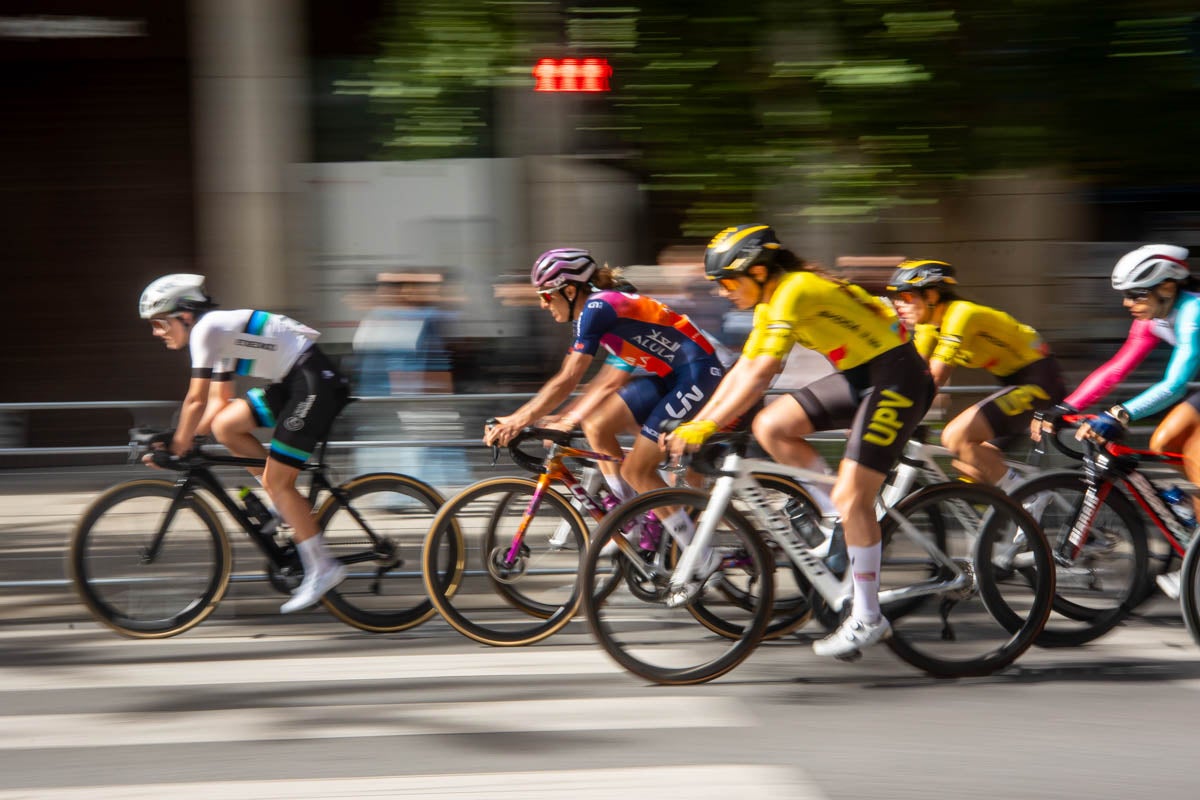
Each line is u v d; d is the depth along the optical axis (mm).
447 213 15070
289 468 8672
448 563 8773
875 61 9883
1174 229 14688
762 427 8203
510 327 13898
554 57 10641
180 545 8977
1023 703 7273
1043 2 9758
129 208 17047
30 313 17125
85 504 9516
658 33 10281
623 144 11953
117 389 17344
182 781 6109
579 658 8406
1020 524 7957
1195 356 8234
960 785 5996
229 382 8789
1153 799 5812
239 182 15586
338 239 15633
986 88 10227
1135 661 8148
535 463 8852
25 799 5891
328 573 8805
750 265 7539
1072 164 10672
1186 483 8531
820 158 10430
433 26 10758
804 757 6391
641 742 6641
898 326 7719
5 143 16797
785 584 8727
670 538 8336
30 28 16312
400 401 9992
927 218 12484
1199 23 10062
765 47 10133
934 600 7996
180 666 8258
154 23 16578
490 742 6652
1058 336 14789
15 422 9891
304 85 15508
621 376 9148
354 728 6902
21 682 7875
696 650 8250
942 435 9383
